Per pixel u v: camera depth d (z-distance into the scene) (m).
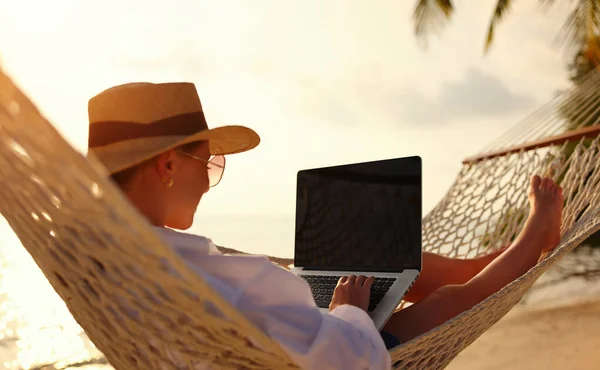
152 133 1.11
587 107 3.11
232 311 0.87
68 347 4.27
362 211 1.79
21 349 4.18
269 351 1.00
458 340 1.51
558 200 1.97
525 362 4.28
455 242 2.66
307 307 1.10
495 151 2.98
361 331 1.17
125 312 1.03
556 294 6.86
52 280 1.16
